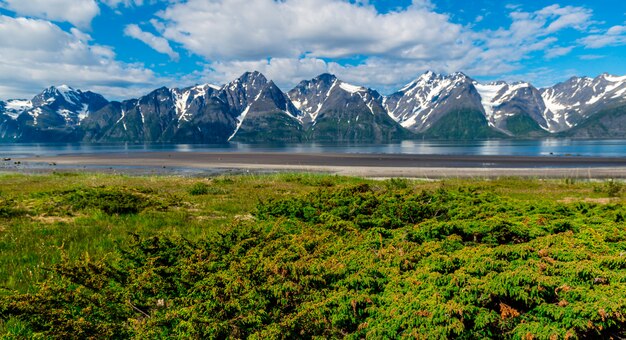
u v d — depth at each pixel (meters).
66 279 6.14
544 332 4.46
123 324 5.11
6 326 5.77
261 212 11.70
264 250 6.92
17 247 10.61
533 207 10.58
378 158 80.50
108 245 11.12
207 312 4.94
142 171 55.22
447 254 6.29
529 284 4.92
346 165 62.78
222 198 22.12
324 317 4.94
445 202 11.14
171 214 16.12
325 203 11.43
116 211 16.41
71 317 5.16
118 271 6.41
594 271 5.28
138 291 5.71
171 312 4.89
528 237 7.93
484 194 12.16
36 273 8.38
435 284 5.21
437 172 50.03
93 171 54.72
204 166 63.38
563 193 25.06
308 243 7.38
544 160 71.44
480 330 4.63
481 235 8.05
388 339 4.50
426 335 4.30
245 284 5.32
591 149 133.62
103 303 5.41
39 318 5.02
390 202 10.66
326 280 5.83
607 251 6.62
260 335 4.59
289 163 67.81
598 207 10.37
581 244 6.90
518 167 57.53
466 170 52.28
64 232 12.48
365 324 4.79
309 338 4.94
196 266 6.17
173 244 7.68
